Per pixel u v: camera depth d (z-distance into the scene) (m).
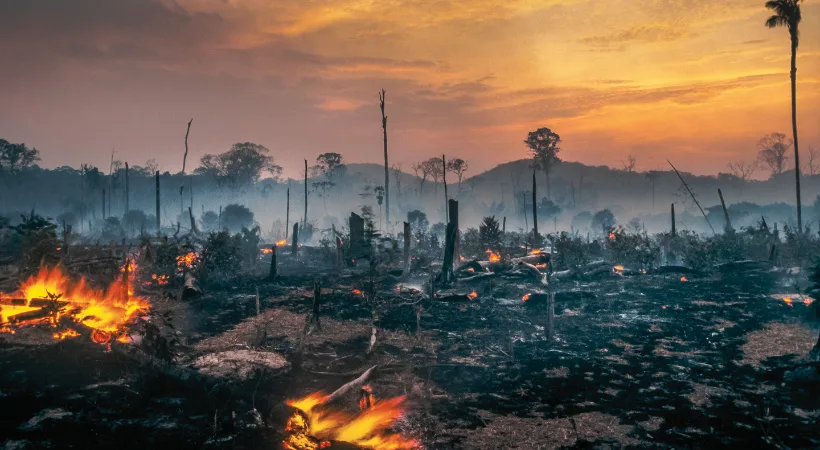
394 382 8.49
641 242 25.30
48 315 10.93
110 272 16.88
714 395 7.77
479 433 6.53
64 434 6.25
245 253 25.73
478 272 21.64
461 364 9.50
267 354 9.33
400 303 15.91
